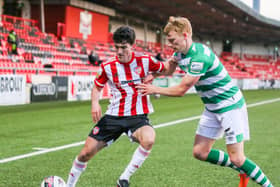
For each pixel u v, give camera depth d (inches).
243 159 131.8
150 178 165.0
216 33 1637.6
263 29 1560.0
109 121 132.3
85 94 594.2
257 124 356.8
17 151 218.4
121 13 1141.1
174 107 525.3
